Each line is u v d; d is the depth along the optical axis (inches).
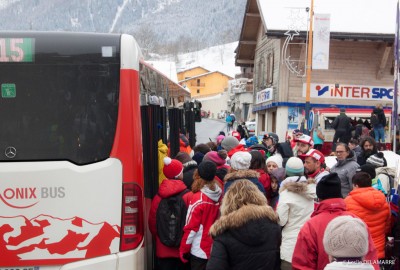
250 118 1999.3
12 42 194.9
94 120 195.0
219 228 151.2
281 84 1011.9
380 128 767.7
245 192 155.3
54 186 189.3
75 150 193.3
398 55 363.9
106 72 197.3
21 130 193.0
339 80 1017.5
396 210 224.4
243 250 148.3
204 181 212.1
